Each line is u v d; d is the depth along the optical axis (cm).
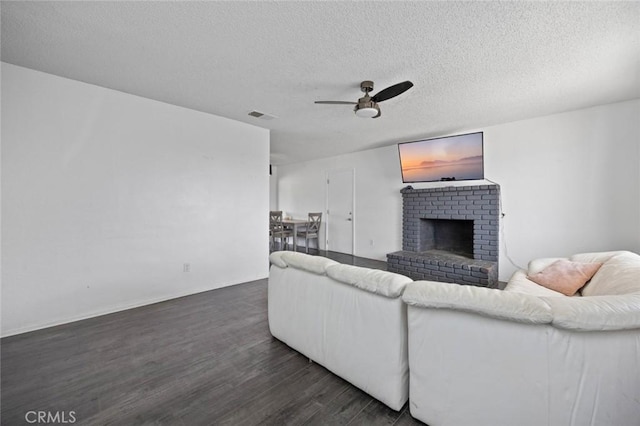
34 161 250
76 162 272
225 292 362
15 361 200
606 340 106
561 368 110
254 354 213
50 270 259
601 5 159
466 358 128
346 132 441
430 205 447
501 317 116
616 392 105
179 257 344
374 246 559
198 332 249
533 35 189
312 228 655
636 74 244
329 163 652
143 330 252
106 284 291
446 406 134
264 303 323
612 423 106
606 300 111
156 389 171
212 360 204
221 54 219
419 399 142
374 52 213
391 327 150
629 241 307
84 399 161
